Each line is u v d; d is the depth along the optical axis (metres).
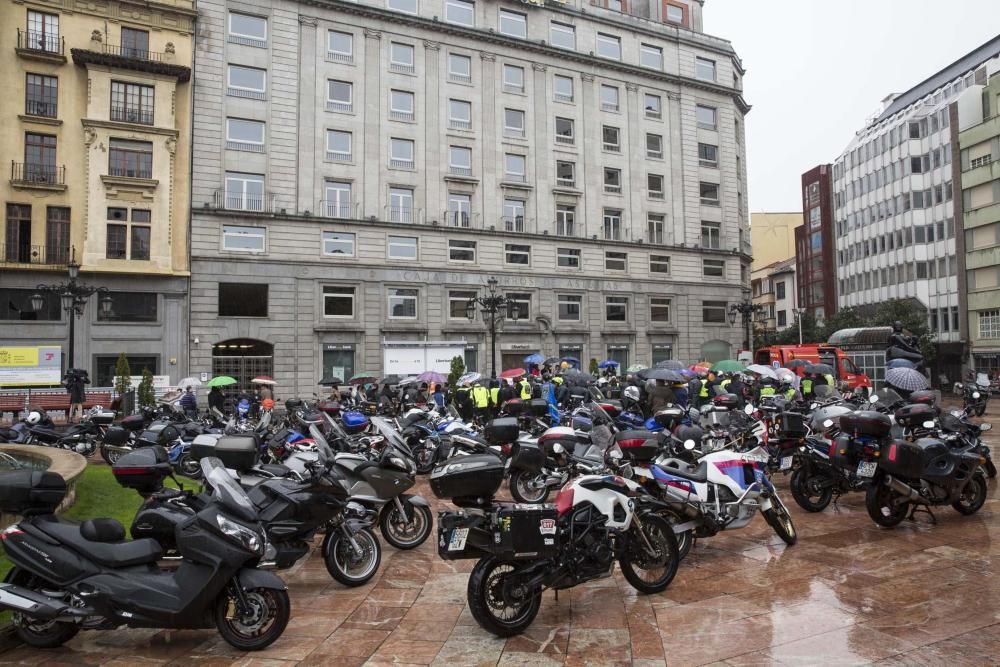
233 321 31.69
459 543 5.00
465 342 36.09
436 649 4.80
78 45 29.89
